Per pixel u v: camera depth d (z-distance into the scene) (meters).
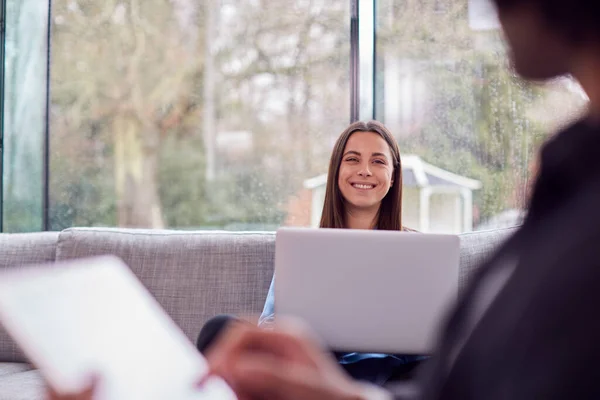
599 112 0.31
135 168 3.68
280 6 3.46
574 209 0.30
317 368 0.48
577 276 0.28
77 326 0.61
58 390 0.54
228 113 3.63
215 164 3.65
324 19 3.33
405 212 3.03
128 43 3.65
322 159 3.42
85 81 3.56
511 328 0.29
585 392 0.26
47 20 3.38
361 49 3.07
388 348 1.48
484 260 0.37
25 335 0.56
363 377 1.72
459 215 3.01
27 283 0.61
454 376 0.32
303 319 1.49
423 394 0.37
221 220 3.67
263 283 2.10
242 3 3.56
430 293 1.46
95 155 3.59
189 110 3.69
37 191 3.36
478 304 0.34
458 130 3.00
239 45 3.57
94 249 2.19
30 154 3.33
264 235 2.18
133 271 2.13
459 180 3.00
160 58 3.68
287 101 3.46
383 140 2.18
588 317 0.27
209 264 2.12
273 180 3.53
